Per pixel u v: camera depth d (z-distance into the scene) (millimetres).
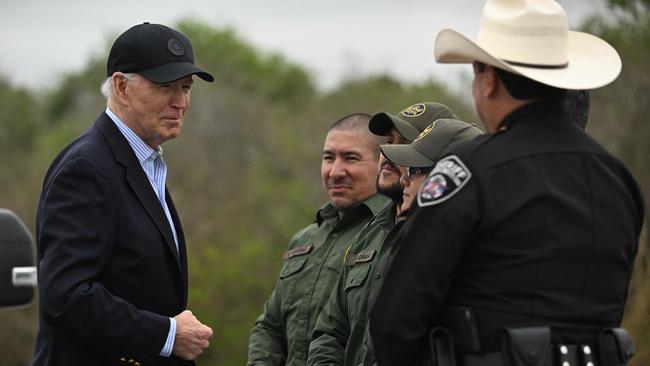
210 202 24094
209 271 22000
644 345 11148
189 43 5457
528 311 3977
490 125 4258
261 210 23641
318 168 25844
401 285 4047
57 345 5113
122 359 5070
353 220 6398
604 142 13375
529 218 3988
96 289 4875
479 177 4008
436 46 4371
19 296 5922
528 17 4172
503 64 4082
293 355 6195
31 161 27688
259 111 26969
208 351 21562
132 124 5309
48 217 4980
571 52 4488
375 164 6445
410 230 4070
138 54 5246
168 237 5211
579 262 4027
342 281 5699
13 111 33000
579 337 4020
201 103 26562
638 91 13367
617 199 4156
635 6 14141
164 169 5477
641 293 11242
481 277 4035
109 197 5039
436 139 5055
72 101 34031
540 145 4094
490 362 3984
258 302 22016
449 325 4090
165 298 5195
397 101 25969
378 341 4121
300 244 6566
